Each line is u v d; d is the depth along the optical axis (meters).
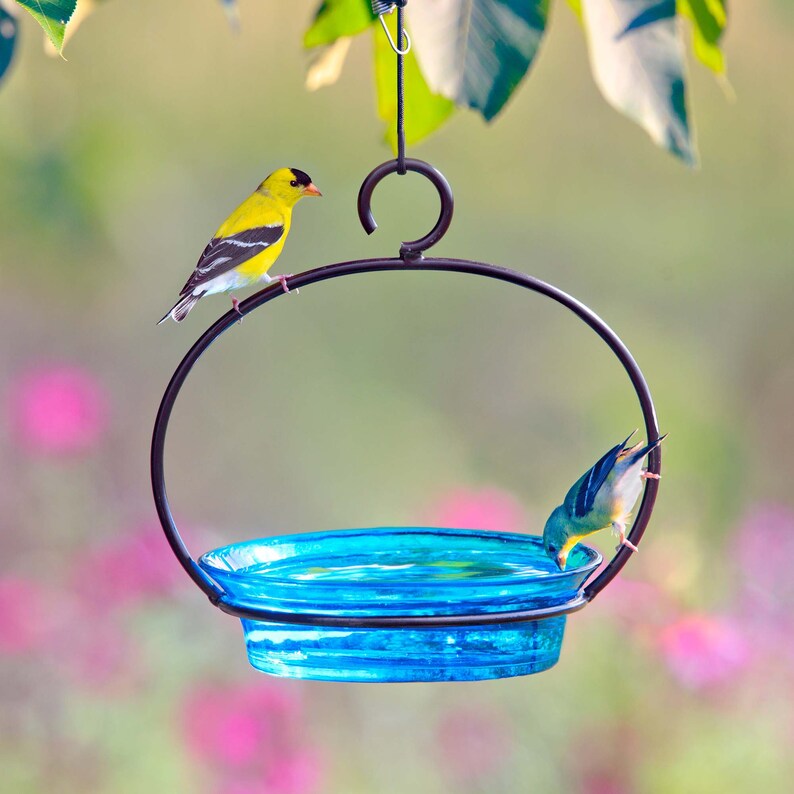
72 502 9.20
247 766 7.28
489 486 12.40
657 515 10.43
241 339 13.22
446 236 14.30
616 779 7.29
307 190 5.95
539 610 3.81
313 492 12.38
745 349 13.54
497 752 7.57
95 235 12.20
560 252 14.37
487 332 13.64
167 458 12.36
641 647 7.59
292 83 14.50
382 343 13.48
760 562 8.24
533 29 3.37
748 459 12.08
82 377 9.04
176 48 14.23
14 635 7.60
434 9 3.38
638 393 4.11
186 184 13.88
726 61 14.73
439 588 3.73
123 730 7.53
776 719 7.42
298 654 3.96
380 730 8.05
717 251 14.28
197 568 4.07
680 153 3.39
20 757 7.45
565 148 14.92
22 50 12.47
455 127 14.83
